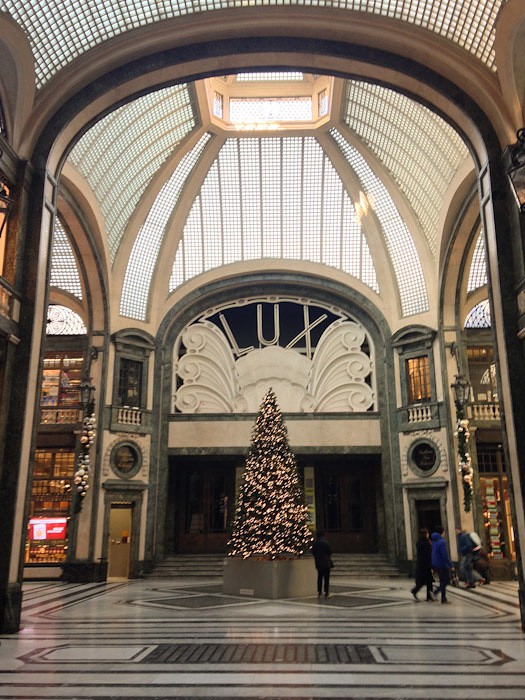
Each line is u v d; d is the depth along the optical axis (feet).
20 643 25.85
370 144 63.36
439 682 18.94
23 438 33.17
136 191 64.59
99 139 53.98
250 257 72.33
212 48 40.11
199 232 70.85
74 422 63.26
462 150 51.49
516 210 34.91
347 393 68.85
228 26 39.22
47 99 38.19
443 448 61.31
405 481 63.41
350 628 29.50
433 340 64.13
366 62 39.73
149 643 25.64
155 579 60.18
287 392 68.80
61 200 53.36
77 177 53.36
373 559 63.98
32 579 59.72
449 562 40.55
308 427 67.10
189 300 70.44
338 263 71.56
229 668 20.88
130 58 40.19
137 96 41.50
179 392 69.05
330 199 69.41
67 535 59.52
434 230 62.59
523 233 34.42
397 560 62.49
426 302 65.92
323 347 70.33
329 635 27.53
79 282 67.92
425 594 45.73
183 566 63.05
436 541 41.24
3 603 29.71
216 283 71.56
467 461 57.26
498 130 37.55
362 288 70.44
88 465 59.21
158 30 39.22
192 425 67.46
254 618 33.01
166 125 60.18
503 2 34.83
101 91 39.55
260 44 39.93
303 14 38.83
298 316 72.59
